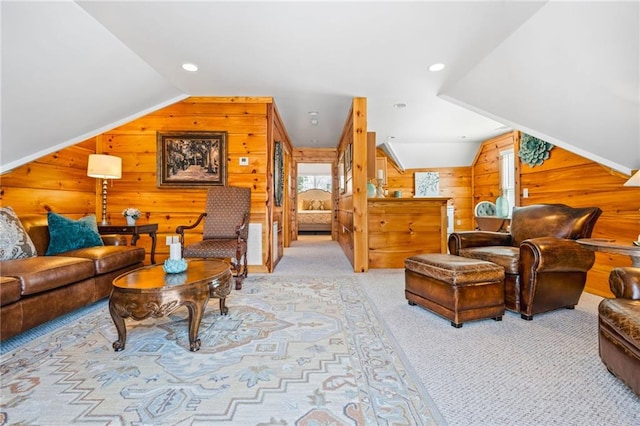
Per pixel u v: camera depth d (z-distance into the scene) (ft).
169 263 6.62
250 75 10.41
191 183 12.73
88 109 9.42
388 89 11.64
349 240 15.33
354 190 12.68
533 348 5.85
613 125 8.03
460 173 22.71
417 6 6.71
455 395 4.38
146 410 4.06
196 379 4.80
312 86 11.41
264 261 12.76
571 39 6.78
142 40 8.08
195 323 5.81
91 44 7.53
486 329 6.78
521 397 4.33
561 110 8.80
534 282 7.25
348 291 9.73
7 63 6.54
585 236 8.02
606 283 9.20
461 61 9.26
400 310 8.00
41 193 10.43
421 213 13.25
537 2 6.46
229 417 3.93
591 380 4.74
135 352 5.70
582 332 6.61
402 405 4.16
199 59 9.22
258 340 6.18
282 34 7.84
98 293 8.27
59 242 8.72
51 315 6.82
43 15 6.19
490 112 11.18
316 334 6.48
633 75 6.52
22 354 5.62
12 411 4.03
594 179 9.93
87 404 4.18
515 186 13.46
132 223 11.41
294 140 21.63
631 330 4.20
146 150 12.81
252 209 12.76
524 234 9.28
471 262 7.36
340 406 4.14
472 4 6.63
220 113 12.78
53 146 9.88
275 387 4.58
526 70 8.40
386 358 5.46
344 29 7.62
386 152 23.02
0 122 7.73
